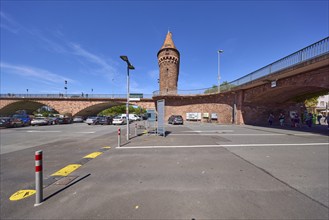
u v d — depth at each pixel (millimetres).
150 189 3652
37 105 55188
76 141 10430
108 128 20734
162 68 41094
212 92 29703
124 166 5266
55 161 5941
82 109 47531
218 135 12438
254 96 21391
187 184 3896
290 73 15031
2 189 3789
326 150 7375
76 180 4195
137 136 12281
